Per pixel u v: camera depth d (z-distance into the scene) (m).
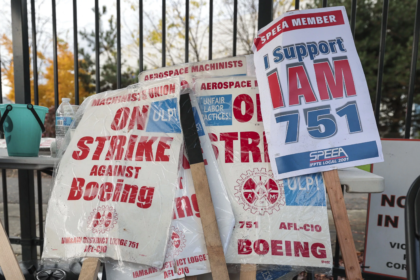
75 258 0.74
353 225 2.58
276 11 4.96
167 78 0.85
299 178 0.75
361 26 6.27
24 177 1.58
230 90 0.85
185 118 0.80
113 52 7.08
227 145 0.80
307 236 0.72
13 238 1.63
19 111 0.96
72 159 0.83
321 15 0.78
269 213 0.74
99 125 0.87
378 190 0.71
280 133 0.75
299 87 0.75
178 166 0.77
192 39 5.39
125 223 0.75
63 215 0.78
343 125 0.73
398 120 6.87
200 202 0.73
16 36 1.51
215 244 0.70
